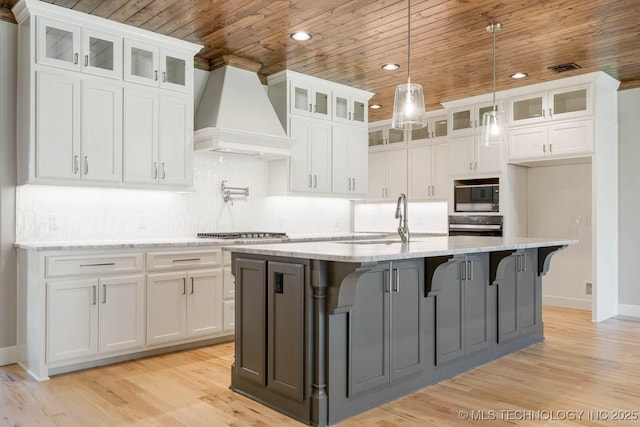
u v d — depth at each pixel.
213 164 4.82
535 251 4.32
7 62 3.62
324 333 2.56
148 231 4.36
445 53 4.45
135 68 3.95
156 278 3.74
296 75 5.09
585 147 5.06
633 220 5.32
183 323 3.90
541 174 6.07
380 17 3.66
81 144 3.65
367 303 2.75
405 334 2.98
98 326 3.45
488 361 3.68
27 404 2.79
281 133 4.76
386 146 7.26
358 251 2.61
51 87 3.51
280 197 5.43
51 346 3.23
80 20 3.61
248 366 2.91
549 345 4.16
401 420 2.59
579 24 3.78
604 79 5.07
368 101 6.28
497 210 5.75
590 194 5.69
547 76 5.14
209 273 4.05
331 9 3.53
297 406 2.61
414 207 7.17
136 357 3.71
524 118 5.55
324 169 5.39
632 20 3.70
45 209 3.80
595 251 5.05
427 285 3.11
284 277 2.69
